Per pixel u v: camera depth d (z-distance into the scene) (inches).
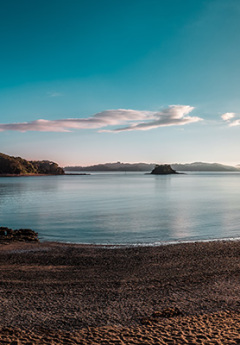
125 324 358.0
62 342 305.6
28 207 2079.2
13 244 930.7
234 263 682.8
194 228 1261.1
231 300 438.9
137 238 1061.8
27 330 339.0
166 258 743.7
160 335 319.6
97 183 6604.3
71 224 1366.9
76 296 472.1
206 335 314.0
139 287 519.2
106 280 564.1
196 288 507.2
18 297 462.6
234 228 1258.6
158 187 4940.9
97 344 299.9
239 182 7111.2
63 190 4170.8
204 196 3110.2
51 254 791.7
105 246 915.4
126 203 2380.7
